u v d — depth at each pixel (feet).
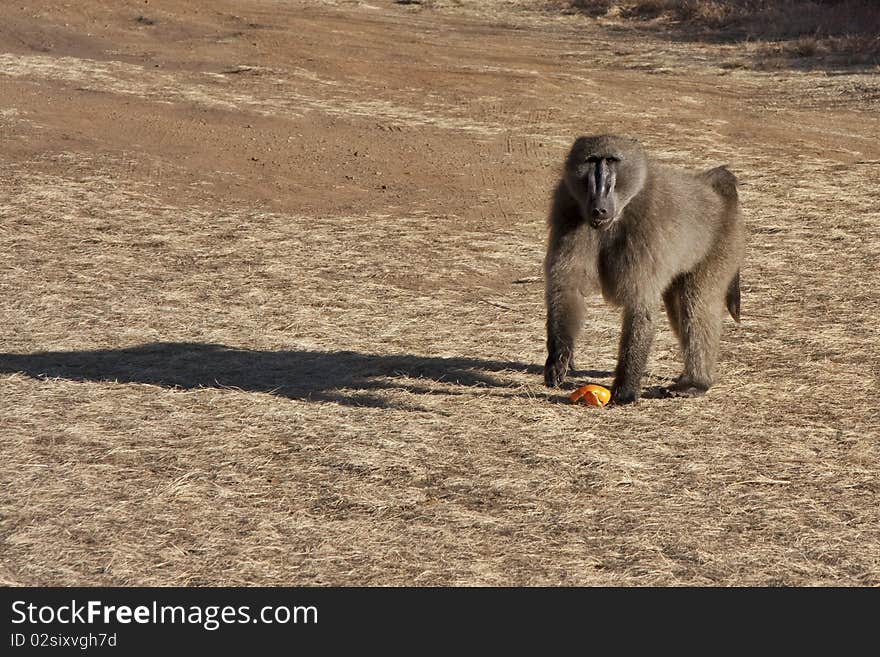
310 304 43.39
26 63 85.71
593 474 27.58
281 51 98.12
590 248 31.40
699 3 131.03
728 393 34.06
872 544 24.27
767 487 27.14
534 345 38.88
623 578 22.80
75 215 55.26
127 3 112.37
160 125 73.05
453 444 29.30
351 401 32.68
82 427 29.76
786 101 88.38
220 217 56.90
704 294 33.60
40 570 22.52
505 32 125.39
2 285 44.19
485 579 22.65
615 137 30.01
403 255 51.39
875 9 119.55
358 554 23.47
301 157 69.31
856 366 36.76
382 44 107.34
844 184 65.21
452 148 72.95
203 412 31.19
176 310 41.93
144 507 25.20
